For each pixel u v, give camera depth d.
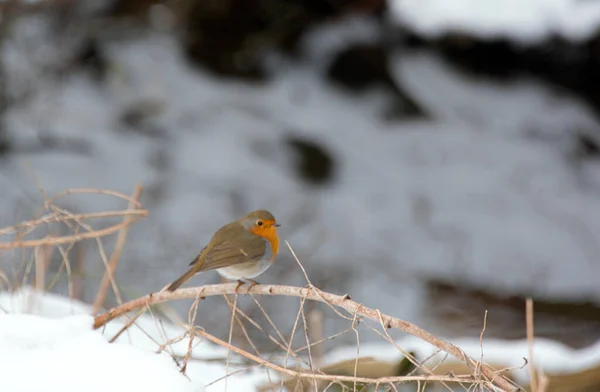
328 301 4.19
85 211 13.43
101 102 15.81
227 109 15.95
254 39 15.92
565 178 14.77
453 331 11.14
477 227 13.69
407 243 13.42
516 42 14.70
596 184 14.55
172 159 14.95
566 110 15.21
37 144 15.02
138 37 16.17
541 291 12.48
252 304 9.89
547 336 11.27
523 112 15.23
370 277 12.50
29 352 3.86
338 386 5.26
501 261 13.05
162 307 5.73
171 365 3.84
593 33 14.20
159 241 12.23
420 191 14.59
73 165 14.54
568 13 14.27
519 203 14.26
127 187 14.21
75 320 4.17
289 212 14.04
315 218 13.89
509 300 12.18
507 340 10.84
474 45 14.98
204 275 11.14
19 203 13.37
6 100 15.38
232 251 5.38
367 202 14.24
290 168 15.07
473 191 14.45
